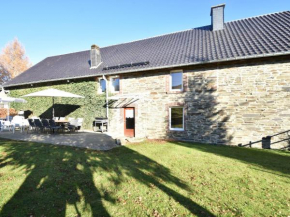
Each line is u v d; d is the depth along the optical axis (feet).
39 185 13.42
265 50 28.32
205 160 20.86
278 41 29.91
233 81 30.66
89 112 44.98
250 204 11.39
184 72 34.27
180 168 17.93
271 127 28.50
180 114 35.50
